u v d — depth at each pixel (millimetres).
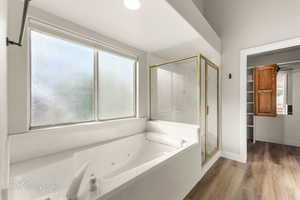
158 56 2709
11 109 1166
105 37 1847
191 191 1596
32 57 1317
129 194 901
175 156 1351
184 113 2150
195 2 2633
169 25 1580
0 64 440
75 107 1641
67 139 1500
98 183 862
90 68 1780
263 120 3570
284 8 1994
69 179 1278
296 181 1772
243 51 2338
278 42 2014
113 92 2047
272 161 2367
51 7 1277
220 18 2631
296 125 3150
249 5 2305
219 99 2615
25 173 1073
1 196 520
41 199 788
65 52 1551
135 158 2035
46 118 1410
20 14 1198
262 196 1502
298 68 3123
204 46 2188
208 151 2207
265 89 3357
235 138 2445
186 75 2123
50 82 1437
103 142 1804
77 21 1508
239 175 1927
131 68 2309
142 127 2404
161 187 1175
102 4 1225
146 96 2523
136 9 1295
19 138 1201
